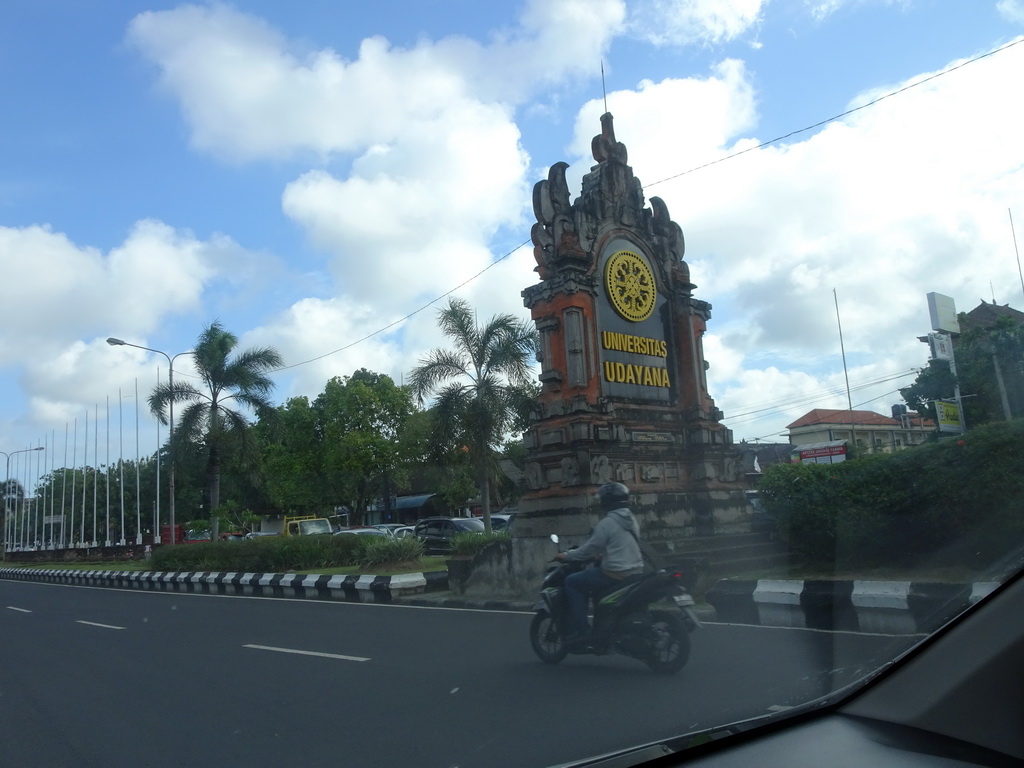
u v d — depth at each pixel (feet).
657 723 15.71
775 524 42.78
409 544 70.85
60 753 17.54
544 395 48.83
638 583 22.20
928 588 25.84
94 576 94.73
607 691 19.62
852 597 27.81
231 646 32.19
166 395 99.30
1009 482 31.50
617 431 47.37
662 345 53.93
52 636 38.81
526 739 15.80
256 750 16.71
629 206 54.24
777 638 25.81
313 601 53.72
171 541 108.17
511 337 74.69
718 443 53.47
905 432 121.70
